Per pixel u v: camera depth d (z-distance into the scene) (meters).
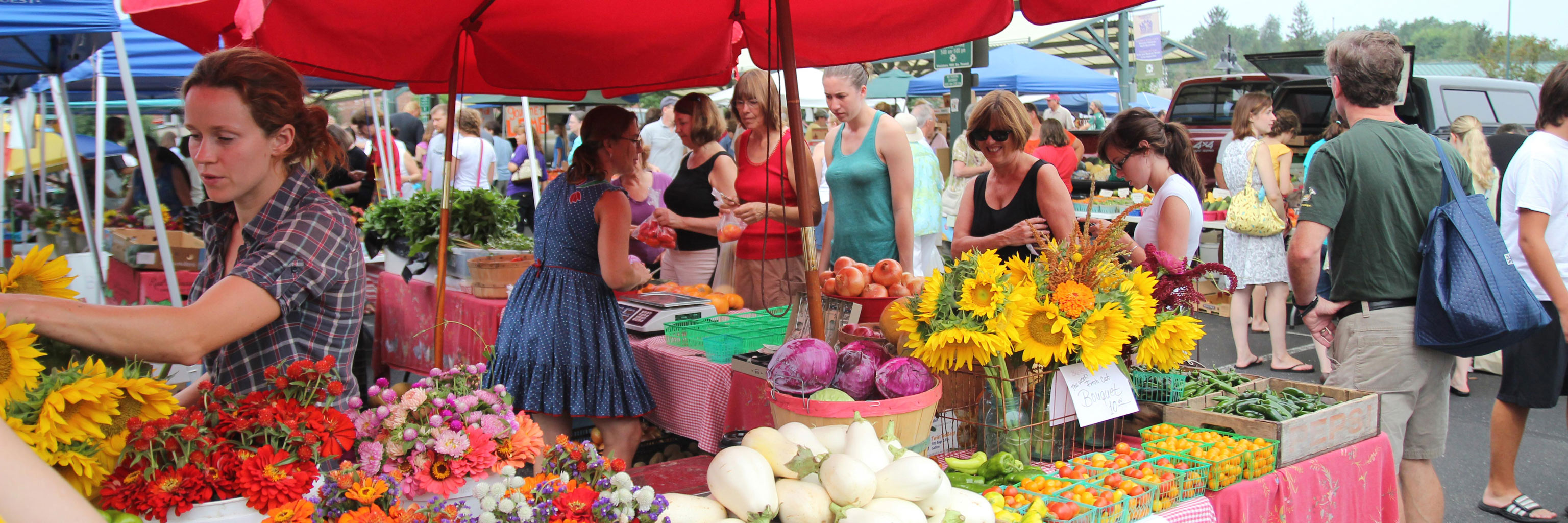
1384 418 2.98
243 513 1.50
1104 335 2.23
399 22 3.16
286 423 1.56
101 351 1.57
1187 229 3.72
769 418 2.89
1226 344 7.25
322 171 1.98
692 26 3.62
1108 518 1.97
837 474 1.76
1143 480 2.09
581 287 3.28
